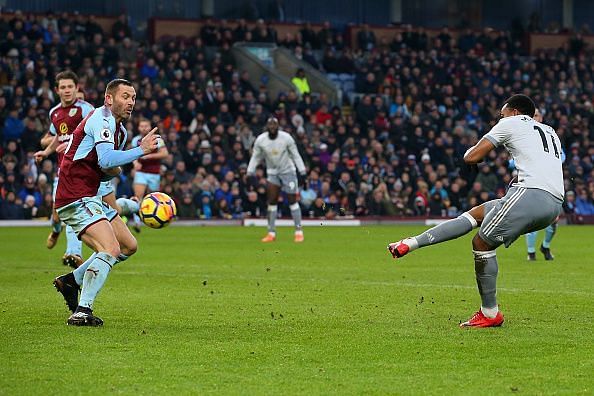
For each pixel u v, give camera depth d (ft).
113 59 292.81
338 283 111.45
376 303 93.15
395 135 296.51
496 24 400.06
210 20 338.75
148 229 233.96
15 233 210.79
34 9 337.93
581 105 331.16
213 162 266.57
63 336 72.95
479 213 78.84
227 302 93.71
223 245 177.37
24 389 56.29
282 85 318.65
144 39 350.43
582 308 90.17
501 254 159.74
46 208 243.19
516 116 78.95
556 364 63.57
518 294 101.30
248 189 264.52
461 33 373.61
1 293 100.68
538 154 77.36
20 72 277.64
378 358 65.26
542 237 207.10
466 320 81.92
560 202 77.77
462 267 132.67
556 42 383.65
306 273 123.85
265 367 62.34
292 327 77.92
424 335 74.23
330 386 57.31
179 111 281.74
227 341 71.26
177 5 354.13
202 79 294.87
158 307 89.92
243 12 365.40
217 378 59.26
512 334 74.79
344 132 290.35
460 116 318.45
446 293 101.50
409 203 274.98
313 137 287.48
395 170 281.74
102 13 345.51
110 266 78.69
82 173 78.84
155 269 128.67
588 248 174.60
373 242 187.52
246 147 279.08
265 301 94.53
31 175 246.06
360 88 326.65
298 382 58.23
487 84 335.88
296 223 190.19
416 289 105.19
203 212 258.78
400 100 313.12
